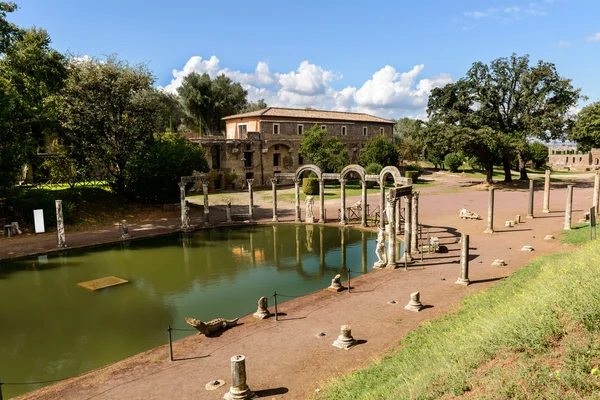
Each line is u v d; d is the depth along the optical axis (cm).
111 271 2359
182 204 3553
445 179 7131
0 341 1484
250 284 2091
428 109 5997
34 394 1102
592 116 4978
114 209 4066
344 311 1584
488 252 2362
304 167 3725
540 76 5459
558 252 2261
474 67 5681
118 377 1170
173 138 4700
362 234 3275
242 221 3825
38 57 3597
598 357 725
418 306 1556
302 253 2747
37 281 2183
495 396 687
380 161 6662
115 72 4059
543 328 847
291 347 1296
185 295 1939
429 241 2617
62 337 1512
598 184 3259
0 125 3053
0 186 3158
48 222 3438
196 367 1204
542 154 9100
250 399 1014
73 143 3922
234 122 6838
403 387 834
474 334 970
